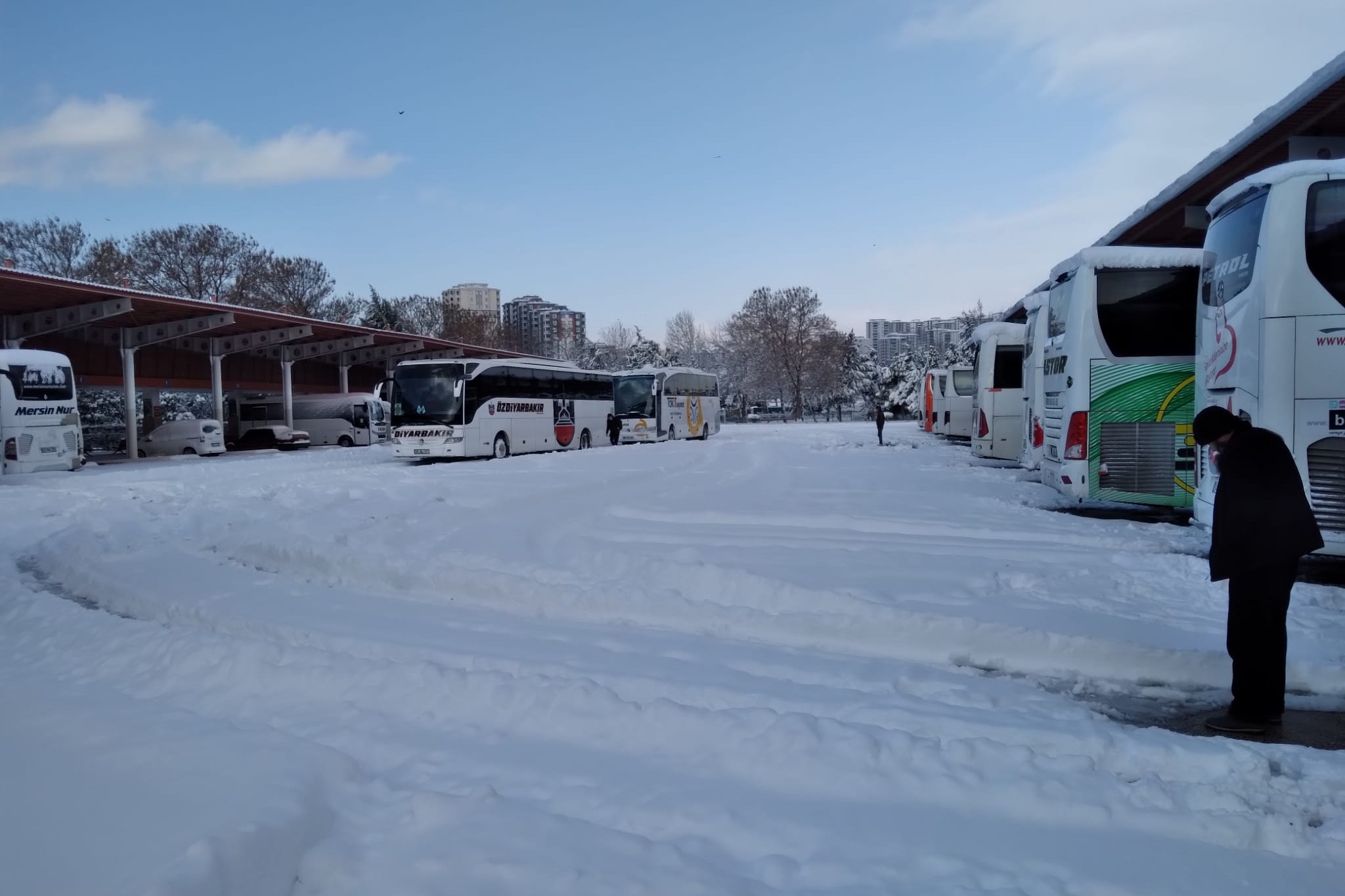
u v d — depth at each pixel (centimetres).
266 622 680
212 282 5150
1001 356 2238
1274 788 376
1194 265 1134
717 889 298
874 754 395
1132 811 351
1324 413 733
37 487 1880
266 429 3875
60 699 490
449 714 466
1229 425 483
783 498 1432
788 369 8019
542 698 466
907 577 777
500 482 1750
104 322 3031
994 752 396
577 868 309
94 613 712
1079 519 1168
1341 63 966
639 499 1450
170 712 463
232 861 299
